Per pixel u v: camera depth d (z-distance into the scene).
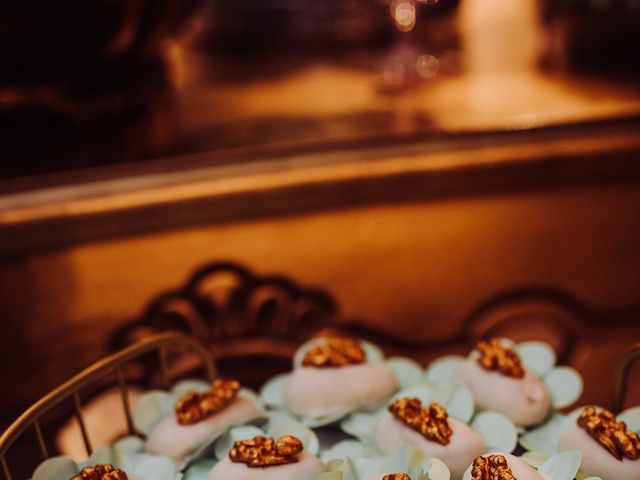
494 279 0.75
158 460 0.36
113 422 0.63
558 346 0.76
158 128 0.76
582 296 0.77
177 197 0.66
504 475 0.33
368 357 0.43
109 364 0.38
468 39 1.03
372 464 0.35
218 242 0.69
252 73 0.99
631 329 0.78
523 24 1.06
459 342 0.76
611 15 0.97
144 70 0.81
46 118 0.76
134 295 0.68
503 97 0.79
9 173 0.66
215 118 0.78
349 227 0.71
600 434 0.35
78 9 0.68
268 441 0.35
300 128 0.73
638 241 0.76
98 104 0.76
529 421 0.39
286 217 0.69
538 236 0.75
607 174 0.73
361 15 1.08
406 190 0.70
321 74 0.95
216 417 0.38
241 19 1.14
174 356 0.69
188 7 0.75
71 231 0.65
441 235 0.73
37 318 0.67
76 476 0.34
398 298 0.74
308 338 0.73
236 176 0.67
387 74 0.88
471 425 0.38
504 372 0.40
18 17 0.67
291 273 0.71
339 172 0.68
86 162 0.68
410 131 0.70
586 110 0.72
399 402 0.38
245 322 0.71
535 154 0.71
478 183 0.71
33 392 0.68
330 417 0.39
